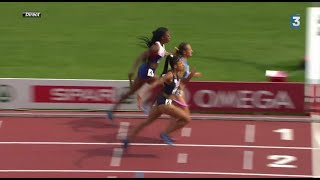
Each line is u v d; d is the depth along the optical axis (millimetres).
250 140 55562
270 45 81500
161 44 56375
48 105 62250
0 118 60500
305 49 79625
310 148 54000
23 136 56938
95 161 52125
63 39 84500
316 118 59188
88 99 61719
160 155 53000
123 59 77188
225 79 70562
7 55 78625
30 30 88000
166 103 52062
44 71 73312
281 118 59281
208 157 52594
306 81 67188
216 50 80000
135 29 88125
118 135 56875
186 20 91688
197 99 60969
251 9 96062
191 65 74812
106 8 97250
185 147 54375
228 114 60719
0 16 93625
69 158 52719
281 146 54438
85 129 58156
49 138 56500
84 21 91625
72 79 65625
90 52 79688
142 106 59438
